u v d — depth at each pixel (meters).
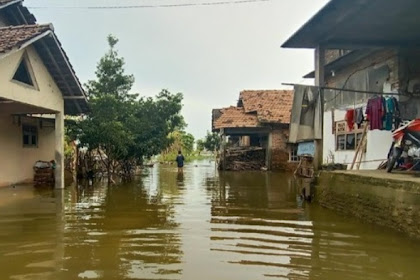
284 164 24.31
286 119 24.20
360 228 7.43
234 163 25.59
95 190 13.50
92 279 4.70
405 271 5.02
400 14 8.23
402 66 11.04
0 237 6.70
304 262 5.39
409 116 10.94
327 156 16.03
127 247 6.12
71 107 15.16
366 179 8.06
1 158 13.59
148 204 10.39
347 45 10.34
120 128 16.67
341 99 14.91
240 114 26.12
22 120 14.84
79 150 17.62
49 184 14.82
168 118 21.14
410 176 7.87
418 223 6.36
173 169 27.36
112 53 19.64
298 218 8.48
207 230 7.32
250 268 5.13
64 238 6.65
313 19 8.56
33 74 11.87
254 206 10.10
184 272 4.97
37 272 4.94
